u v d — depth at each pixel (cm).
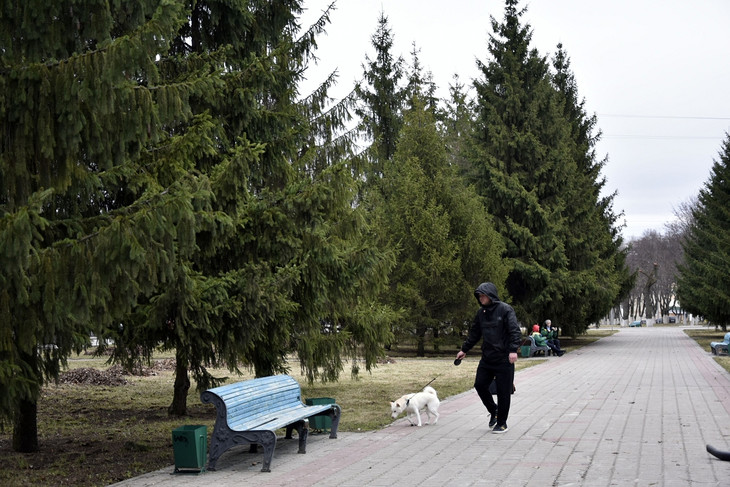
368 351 1528
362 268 1150
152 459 860
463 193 3238
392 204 3173
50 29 669
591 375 1981
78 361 2658
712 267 3772
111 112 654
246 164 909
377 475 720
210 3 1262
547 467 740
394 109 4275
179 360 1096
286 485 684
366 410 1300
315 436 998
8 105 650
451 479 693
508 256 3753
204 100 1114
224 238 927
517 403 1337
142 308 961
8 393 630
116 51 637
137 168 897
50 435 1081
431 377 2055
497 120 3862
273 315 1009
